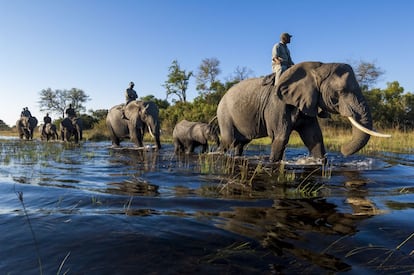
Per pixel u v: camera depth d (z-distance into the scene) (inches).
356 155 405.4
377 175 252.7
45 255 103.4
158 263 97.8
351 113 308.5
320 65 327.9
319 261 99.0
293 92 333.7
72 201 169.8
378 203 164.1
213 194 185.9
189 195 182.7
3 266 96.6
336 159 361.7
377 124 1067.3
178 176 255.4
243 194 185.8
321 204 162.2
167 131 1116.5
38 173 278.4
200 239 116.0
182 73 1846.7
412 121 1277.1
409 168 290.5
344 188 203.3
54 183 225.9
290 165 318.0
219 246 110.2
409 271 92.0
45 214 145.6
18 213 147.4
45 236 118.6
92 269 94.3
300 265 96.5
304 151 471.5
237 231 124.0
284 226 129.3
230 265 96.7
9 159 404.8
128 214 145.7
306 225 130.6
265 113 361.7
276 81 355.9
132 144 762.8
